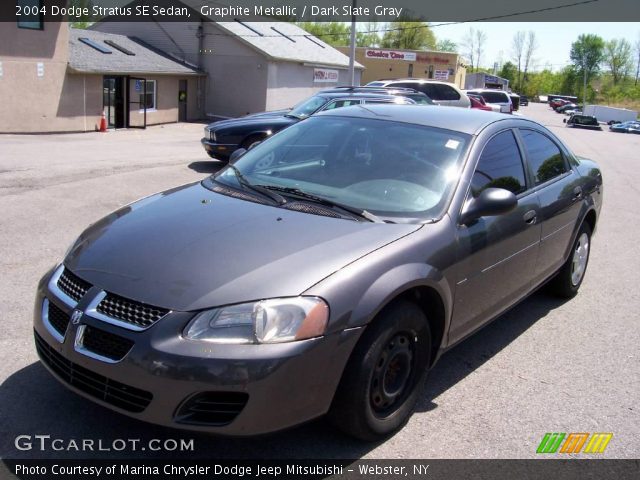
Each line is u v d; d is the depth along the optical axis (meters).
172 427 2.64
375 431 3.09
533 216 4.29
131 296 2.78
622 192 12.15
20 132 20.09
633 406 3.74
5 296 4.79
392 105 4.79
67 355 2.86
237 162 4.40
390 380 3.18
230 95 30.72
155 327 2.66
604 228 8.73
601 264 6.87
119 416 3.26
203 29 30.42
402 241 3.21
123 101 24.81
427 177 3.73
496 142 4.19
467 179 3.73
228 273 2.82
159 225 3.33
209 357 2.58
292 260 2.91
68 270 3.15
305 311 2.70
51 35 20.36
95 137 19.98
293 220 3.34
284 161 4.17
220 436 2.65
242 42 29.62
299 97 32.69
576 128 46.38
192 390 2.59
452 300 3.47
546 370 4.17
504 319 5.08
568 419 3.55
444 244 3.37
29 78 19.98
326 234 3.17
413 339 3.24
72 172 10.49
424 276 3.15
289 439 3.17
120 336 2.71
